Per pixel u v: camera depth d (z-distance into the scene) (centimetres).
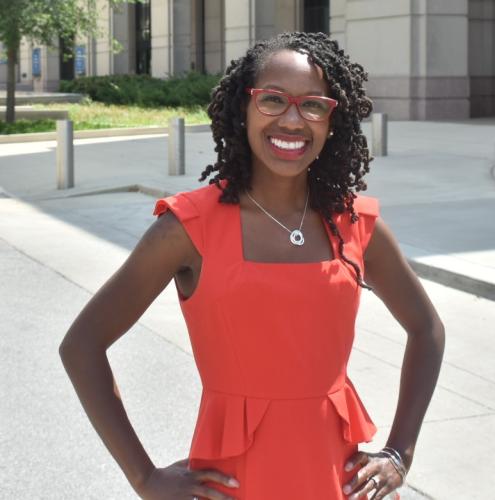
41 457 511
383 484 244
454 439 525
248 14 3391
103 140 2342
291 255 239
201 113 2992
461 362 663
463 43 2705
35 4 2584
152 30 4116
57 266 983
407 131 2322
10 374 642
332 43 250
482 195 1343
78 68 4800
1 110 2956
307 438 233
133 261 236
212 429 235
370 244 254
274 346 230
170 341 719
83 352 231
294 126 236
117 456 231
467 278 858
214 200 239
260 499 231
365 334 735
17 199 1509
